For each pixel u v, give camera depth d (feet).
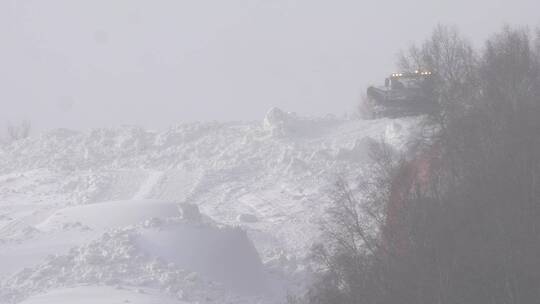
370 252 278.87
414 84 453.58
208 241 336.29
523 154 282.15
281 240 417.08
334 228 326.44
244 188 507.30
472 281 234.58
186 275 313.32
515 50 403.54
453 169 295.07
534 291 227.81
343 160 513.45
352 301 259.19
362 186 324.60
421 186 288.92
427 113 411.34
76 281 310.45
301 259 372.17
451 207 264.52
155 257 323.78
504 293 228.84
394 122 508.53
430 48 444.96
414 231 262.26
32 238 385.09
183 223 344.69
